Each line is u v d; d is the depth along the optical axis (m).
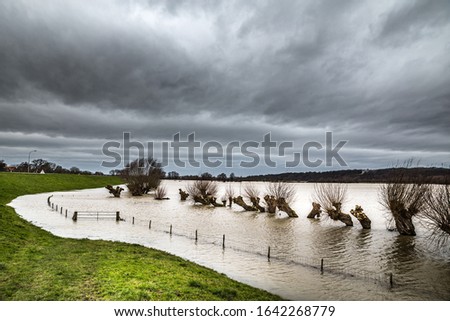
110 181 167.25
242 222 49.25
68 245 25.17
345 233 41.00
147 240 32.84
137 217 51.66
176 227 42.53
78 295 14.30
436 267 25.41
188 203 79.62
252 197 66.56
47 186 109.12
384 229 44.56
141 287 15.52
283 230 42.69
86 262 19.56
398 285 20.89
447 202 28.47
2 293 14.29
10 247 22.06
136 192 102.31
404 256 29.06
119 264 19.23
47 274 16.91
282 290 19.38
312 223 49.62
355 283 21.11
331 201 53.38
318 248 32.09
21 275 16.61
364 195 156.38
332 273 23.34
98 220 45.53
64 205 65.69
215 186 79.19
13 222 32.25
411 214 39.88
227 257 26.97
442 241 35.09
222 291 16.44
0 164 181.50
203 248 30.03
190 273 19.17
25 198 75.06
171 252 28.05
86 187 133.50
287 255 28.58
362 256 29.00
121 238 33.28
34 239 26.38
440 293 19.48
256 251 29.66
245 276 21.94
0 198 66.44
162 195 91.06
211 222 48.53
